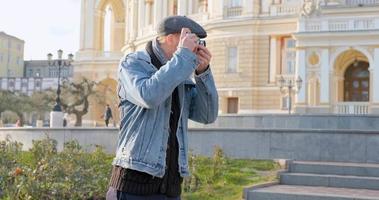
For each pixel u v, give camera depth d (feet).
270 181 39.09
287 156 49.90
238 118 88.38
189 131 53.47
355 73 152.25
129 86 12.03
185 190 37.93
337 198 32.45
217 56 169.17
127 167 12.17
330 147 48.32
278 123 84.38
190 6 196.34
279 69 163.22
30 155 44.93
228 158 49.49
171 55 12.83
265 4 165.37
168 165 12.67
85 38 243.60
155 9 208.44
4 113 257.34
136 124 12.34
